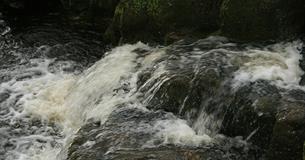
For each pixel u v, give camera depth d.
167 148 7.49
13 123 9.38
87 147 7.70
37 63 11.25
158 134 7.84
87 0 12.52
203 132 8.16
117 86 9.27
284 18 9.43
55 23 12.91
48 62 11.27
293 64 8.74
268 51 9.26
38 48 11.85
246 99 7.84
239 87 8.09
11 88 10.34
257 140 7.57
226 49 9.40
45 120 9.42
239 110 7.85
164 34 10.53
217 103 8.14
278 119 7.17
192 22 10.27
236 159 7.46
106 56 10.37
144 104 8.70
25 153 8.69
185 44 9.91
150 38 10.71
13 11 13.73
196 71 8.62
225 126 8.00
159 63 9.28
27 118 9.48
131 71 9.55
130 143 7.64
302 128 6.99
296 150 6.99
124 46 10.74
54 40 12.14
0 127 9.28
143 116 8.36
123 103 8.78
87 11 12.57
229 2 9.68
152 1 10.55
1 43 12.13
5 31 12.70
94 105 9.20
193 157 7.29
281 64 8.71
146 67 9.46
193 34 10.27
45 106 9.70
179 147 7.54
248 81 8.20
